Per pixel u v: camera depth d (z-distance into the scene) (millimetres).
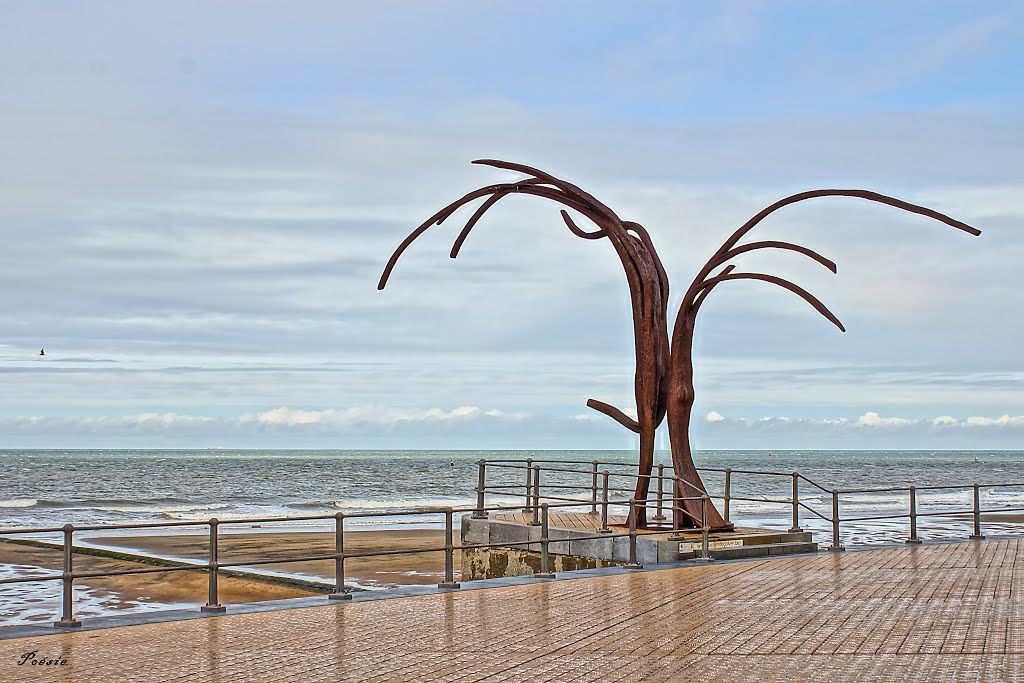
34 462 121312
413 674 8398
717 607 11852
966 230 19500
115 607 19641
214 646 9562
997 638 9898
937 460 183750
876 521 40531
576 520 20562
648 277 19438
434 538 33219
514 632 10281
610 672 8461
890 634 10117
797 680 8156
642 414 19406
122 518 47156
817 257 18953
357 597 12656
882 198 19641
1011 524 37188
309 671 8516
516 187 20359
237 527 41344
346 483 83312
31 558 27328
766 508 55938
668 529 18656
